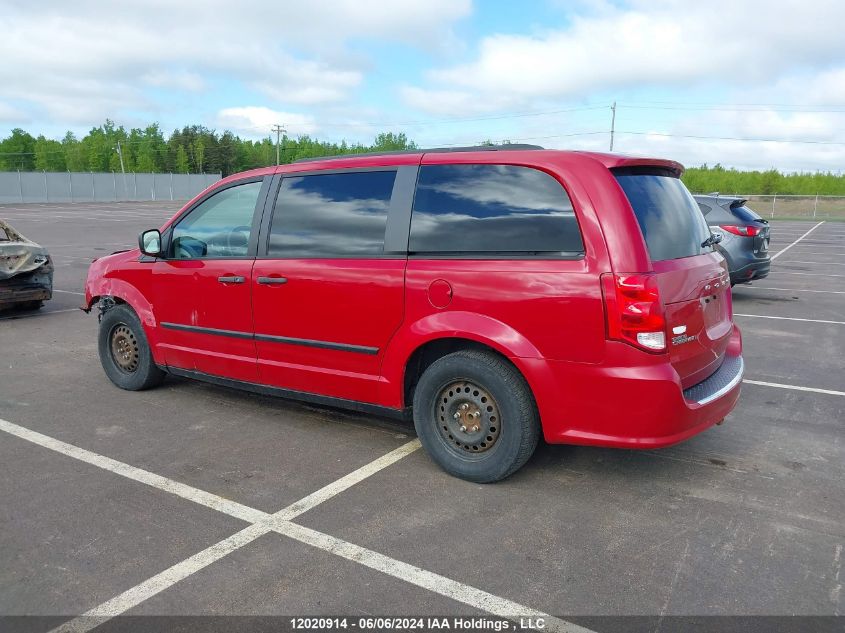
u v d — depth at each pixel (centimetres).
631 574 294
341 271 410
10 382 594
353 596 278
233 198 473
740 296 1132
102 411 514
